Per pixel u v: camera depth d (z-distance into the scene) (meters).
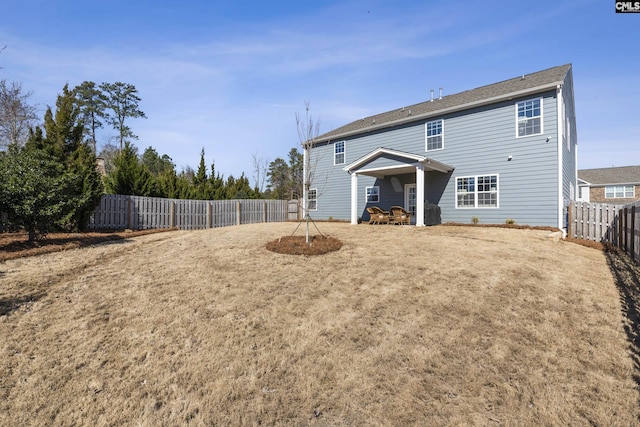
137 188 17.58
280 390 3.15
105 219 14.04
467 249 8.58
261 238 10.32
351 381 3.27
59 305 4.90
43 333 4.09
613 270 7.09
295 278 6.27
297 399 3.03
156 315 4.67
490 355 3.70
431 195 16.36
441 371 3.42
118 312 4.75
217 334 4.18
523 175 13.51
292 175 56.41
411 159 14.41
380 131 18.81
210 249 8.83
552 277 6.31
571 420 2.69
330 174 21.38
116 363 3.54
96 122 43.31
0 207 8.29
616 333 4.14
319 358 3.67
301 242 9.12
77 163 12.45
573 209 11.59
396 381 3.26
